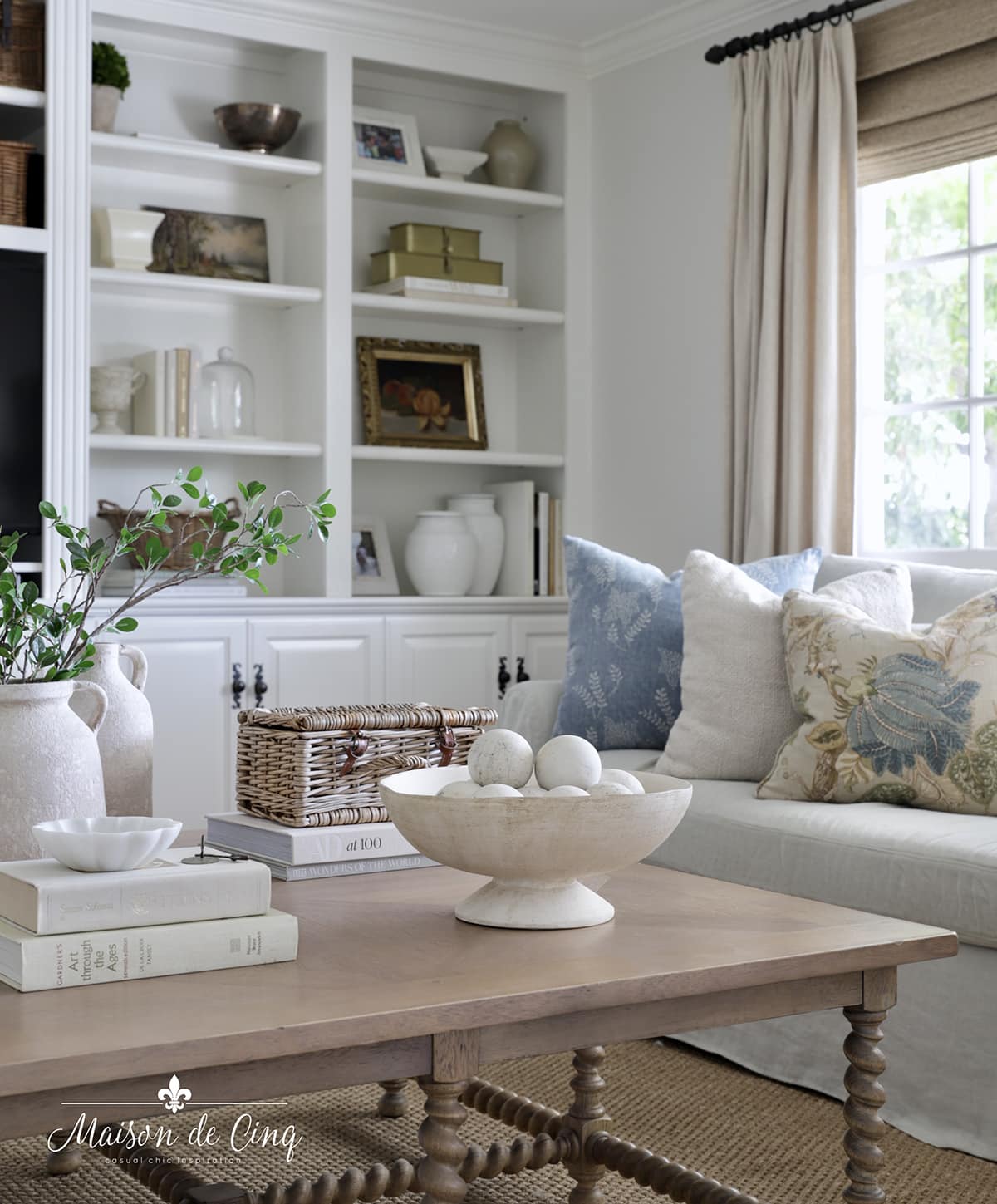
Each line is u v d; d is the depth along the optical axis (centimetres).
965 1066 217
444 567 446
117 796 181
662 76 448
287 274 449
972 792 245
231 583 409
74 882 129
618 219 468
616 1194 206
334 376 429
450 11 436
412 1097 243
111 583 398
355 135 445
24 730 157
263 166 416
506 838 140
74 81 373
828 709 263
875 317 401
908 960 145
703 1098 242
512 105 495
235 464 445
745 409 399
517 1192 208
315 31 426
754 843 253
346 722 180
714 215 430
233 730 399
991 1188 202
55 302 372
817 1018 244
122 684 185
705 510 437
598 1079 194
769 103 396
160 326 432
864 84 383
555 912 149
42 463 372
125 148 395
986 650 254
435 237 455
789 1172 209
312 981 128
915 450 389
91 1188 202
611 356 473
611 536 475
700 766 290
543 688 345
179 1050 108
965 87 356
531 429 495
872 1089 147
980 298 372
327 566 427
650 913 157
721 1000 138
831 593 292
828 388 376
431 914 156
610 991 127
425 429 464
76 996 122
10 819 155
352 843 178
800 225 383
